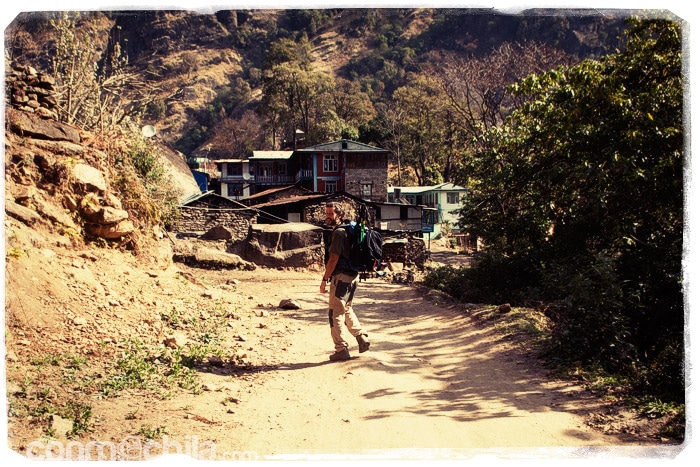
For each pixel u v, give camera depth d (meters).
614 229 13.57
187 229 29.25
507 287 18.55
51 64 14.47
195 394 5.87
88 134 11.96
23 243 7.74
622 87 13.73
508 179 18.12
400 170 80.38
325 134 77.19
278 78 79.81
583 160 14.09
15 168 9.28
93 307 7.66
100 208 10.27
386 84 109.69
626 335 7.94
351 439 4.89
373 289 19.31
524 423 5.38
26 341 6.11
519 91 15.73
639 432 5.15
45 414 4.77
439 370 7.56
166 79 114.38
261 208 37.81
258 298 14.02
